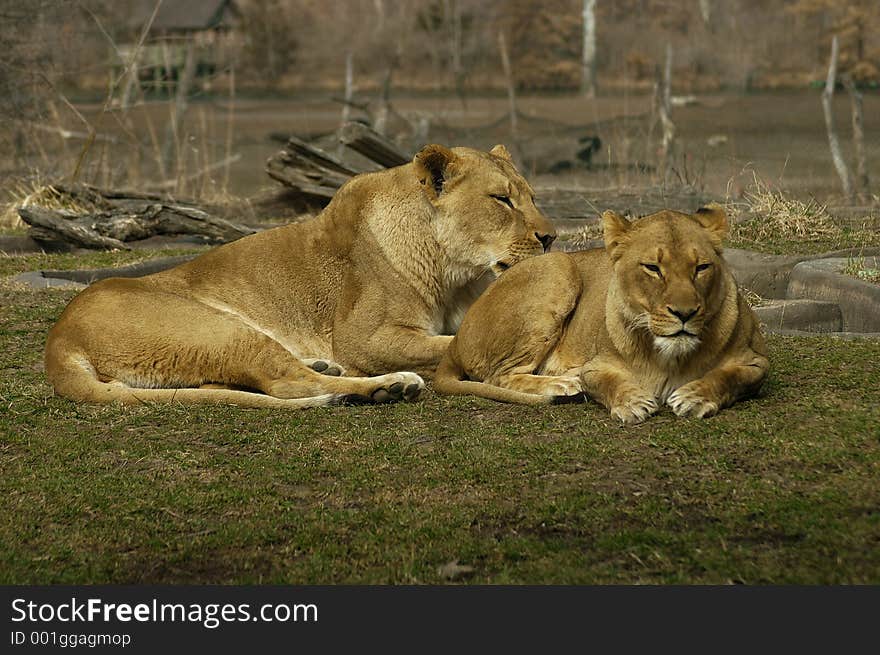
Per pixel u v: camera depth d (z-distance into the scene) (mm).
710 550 6438
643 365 9188
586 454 8180
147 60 53125
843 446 7891
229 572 6723
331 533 7113
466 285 11531
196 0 60625
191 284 11203
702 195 22109
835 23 85188
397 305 11070
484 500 7465
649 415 8977
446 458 8336
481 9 91812
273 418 9719
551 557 6551
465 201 10984
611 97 80250
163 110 53219
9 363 11812
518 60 90812
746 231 16484
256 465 8461
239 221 21234
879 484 7180
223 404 10086
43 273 16375
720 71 84688
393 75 89625
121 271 16641
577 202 21625
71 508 7750
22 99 29281
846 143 40125
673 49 86688
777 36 87250
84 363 10359
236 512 7590
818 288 13156
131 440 9164
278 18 89375
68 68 31469
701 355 9000
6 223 22156
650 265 8727
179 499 7824
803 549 6379
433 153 10938
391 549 6828
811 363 10273
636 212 20516
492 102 69938
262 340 10375
